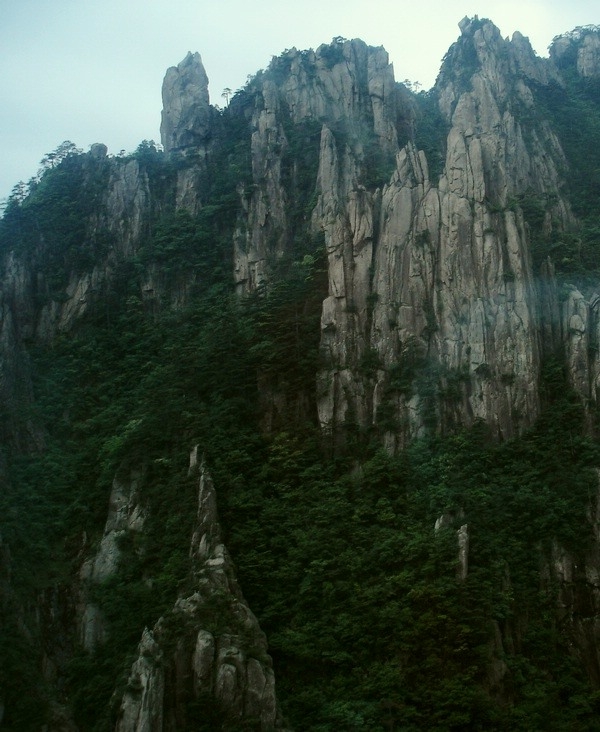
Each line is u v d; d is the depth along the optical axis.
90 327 110.31
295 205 117.75
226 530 81.25
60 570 86.19
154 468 88.62
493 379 91.31
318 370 92.50
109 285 113.50
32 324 110.56
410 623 74.69
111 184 121.94
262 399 92.50
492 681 73.31
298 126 125.38
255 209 116.56
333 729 69.75
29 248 115.44
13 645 77.50
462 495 83.38
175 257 114.19
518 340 92.88
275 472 86.62
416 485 85.25
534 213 109.81
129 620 79.31
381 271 96.44
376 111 126.81
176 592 77.19
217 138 127.62
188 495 83.56
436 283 95.81
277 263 110.62
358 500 84.38
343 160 119.56
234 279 112.06
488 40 136.00
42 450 96.50
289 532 81.88
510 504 83.69
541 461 87.25
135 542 84.94
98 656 79.38
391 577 77.19
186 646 71.38
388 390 90.88
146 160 125.44
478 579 77.50
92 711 74.56
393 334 93.56
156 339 106.69
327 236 100.69
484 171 102.44
